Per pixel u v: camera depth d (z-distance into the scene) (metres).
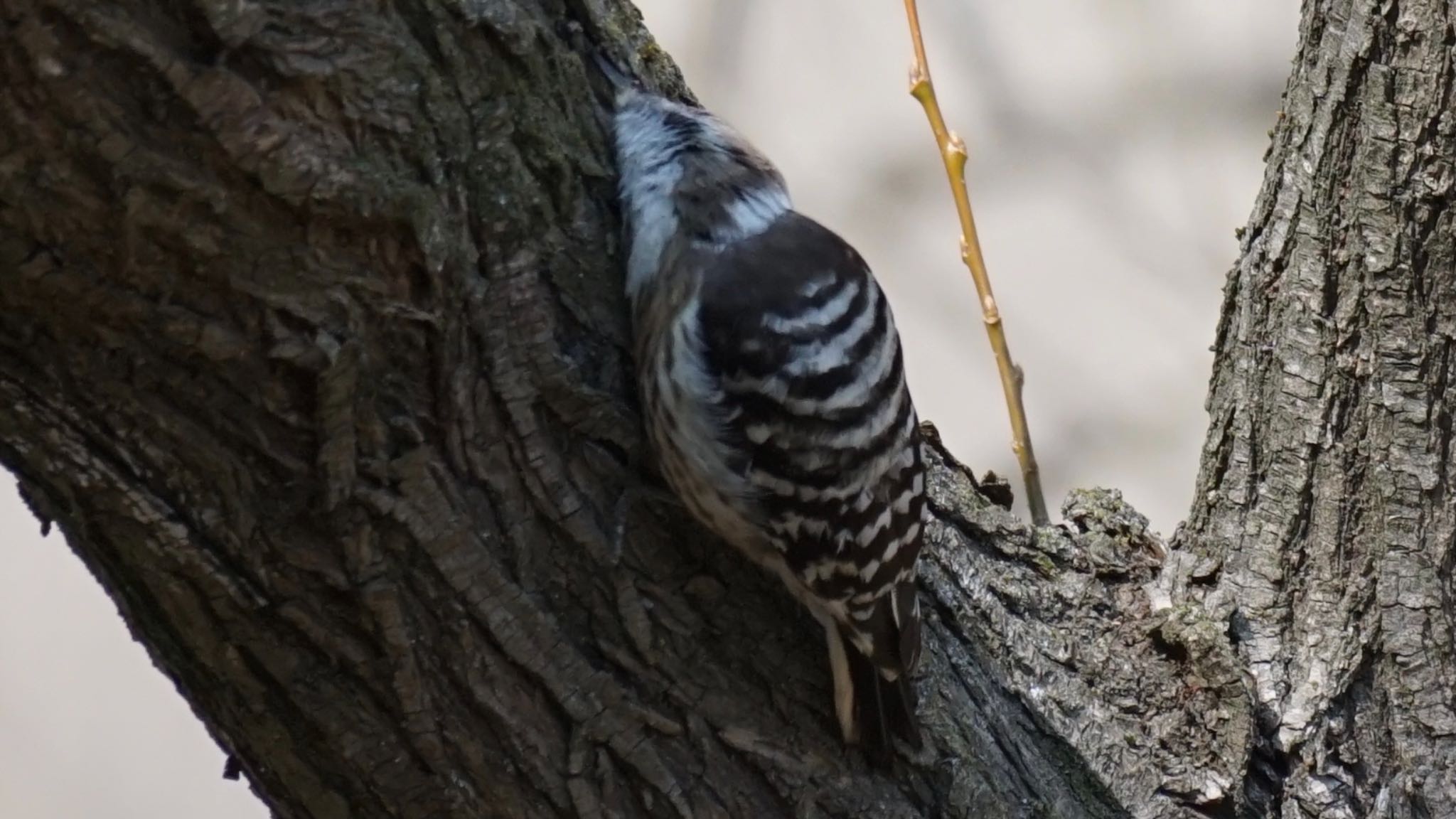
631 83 5.46
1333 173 6.07
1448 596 6.30
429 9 4.34
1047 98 15.94
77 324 4.10
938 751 5.75
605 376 5.20
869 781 5.63
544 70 4.80
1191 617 6.38
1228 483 6.59
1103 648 6.34
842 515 5.37
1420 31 5.74
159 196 3.90
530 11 4.79
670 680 5.23
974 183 15.92
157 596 4.67
